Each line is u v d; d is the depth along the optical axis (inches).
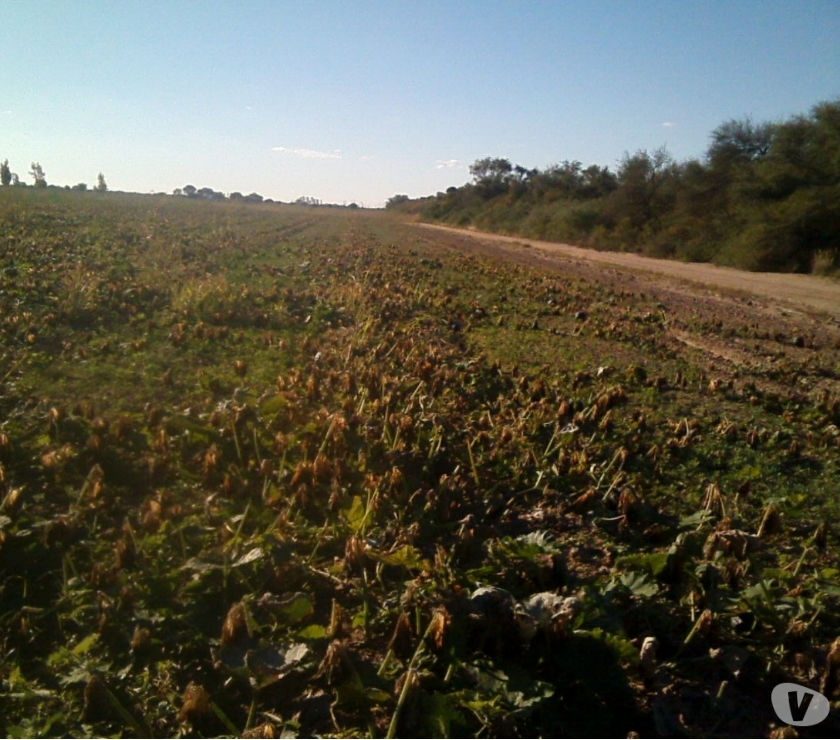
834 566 189.3
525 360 401.4
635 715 132.7
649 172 1966.0
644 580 161.9
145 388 286.5
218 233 1120.2
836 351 523.5
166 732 119.9
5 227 863.1
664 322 595.2
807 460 270.5
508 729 121.5
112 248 757.9
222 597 153.6
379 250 1080.8
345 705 127.5
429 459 232.2
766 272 1239.5
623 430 285.7
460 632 138.6
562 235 2130.9
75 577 153.8
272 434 236.5
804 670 146.9
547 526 205.5
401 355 371.6
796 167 1331.2
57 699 125.0
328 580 166.1
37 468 208.2
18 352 320.2
